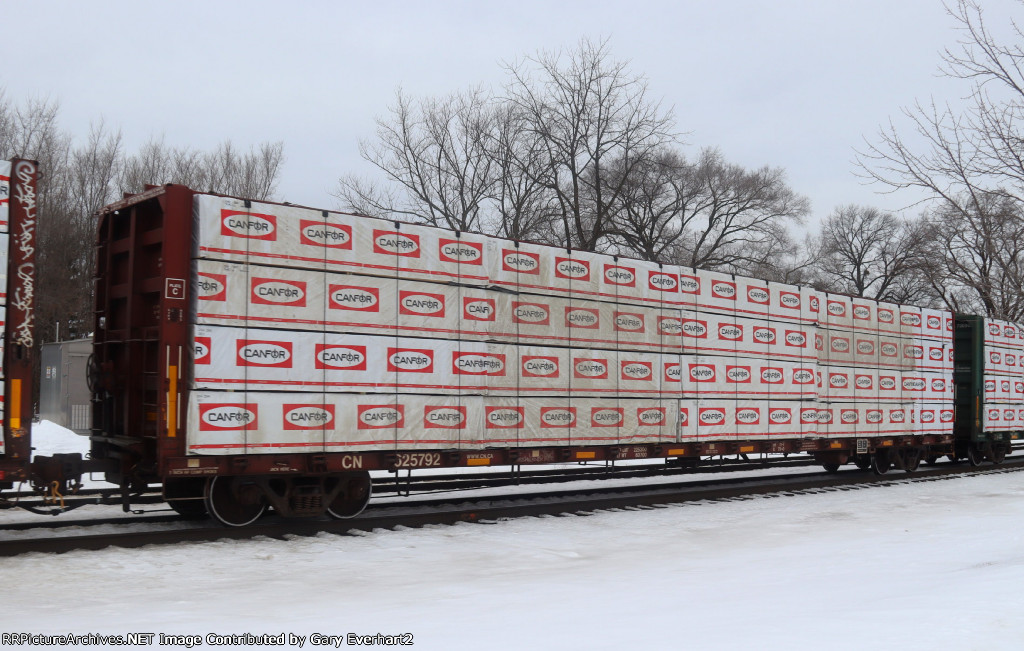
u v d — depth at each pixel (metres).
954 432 22.75
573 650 4.85
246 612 6.55
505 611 6.38
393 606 6.76
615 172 36.41
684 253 41.06
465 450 12.06
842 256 62.47
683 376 14.89
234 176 42.53
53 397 19.00
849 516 13.18
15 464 8.81
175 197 9.95
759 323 16.27
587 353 13.60
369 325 11.24
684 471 17.59
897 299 48.03
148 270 10.80
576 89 33.72
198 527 10.85
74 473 10.18
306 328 10.70
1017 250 11.95
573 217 35.88
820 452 18.09
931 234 16.12
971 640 4.78
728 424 15.52
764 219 41.50
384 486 13.41
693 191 40.28
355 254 11.16
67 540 9.28
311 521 11.42
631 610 6.31
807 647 4.73
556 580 8.06
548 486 16.72
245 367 10.20
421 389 11.68
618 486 16.64
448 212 35.22
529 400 12.85
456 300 12.12
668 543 10.69
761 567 8.66
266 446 10.30
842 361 18.00
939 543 10.06
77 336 40.88
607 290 13.94
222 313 10.06
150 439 10.42
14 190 8.90
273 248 10.49
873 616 5.62
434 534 10.88
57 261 38.97
